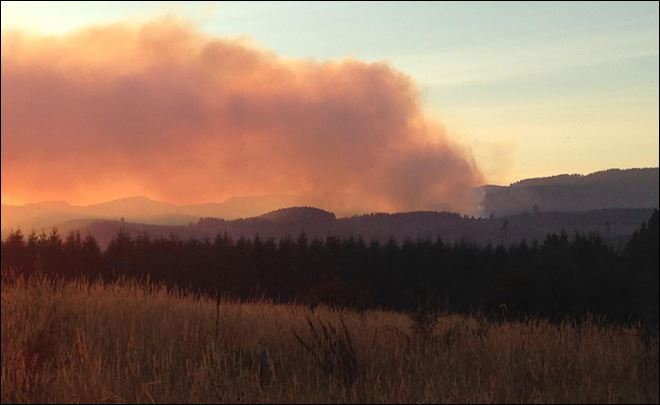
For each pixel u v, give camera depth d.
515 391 8.41
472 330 11.28
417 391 8.13
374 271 73.25
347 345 9.66
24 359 8.84
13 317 10.31
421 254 71.62
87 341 10.02
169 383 8.30
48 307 11.43
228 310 13.16
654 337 10.09
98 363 8.77
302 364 9.41
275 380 8.44
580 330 12.02
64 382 8.28
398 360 9.55
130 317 11.64
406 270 71.25
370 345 10.19
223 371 8.70
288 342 10.56
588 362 9.74
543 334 11.34
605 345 10.77
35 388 8.12
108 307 12.22
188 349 10.13
